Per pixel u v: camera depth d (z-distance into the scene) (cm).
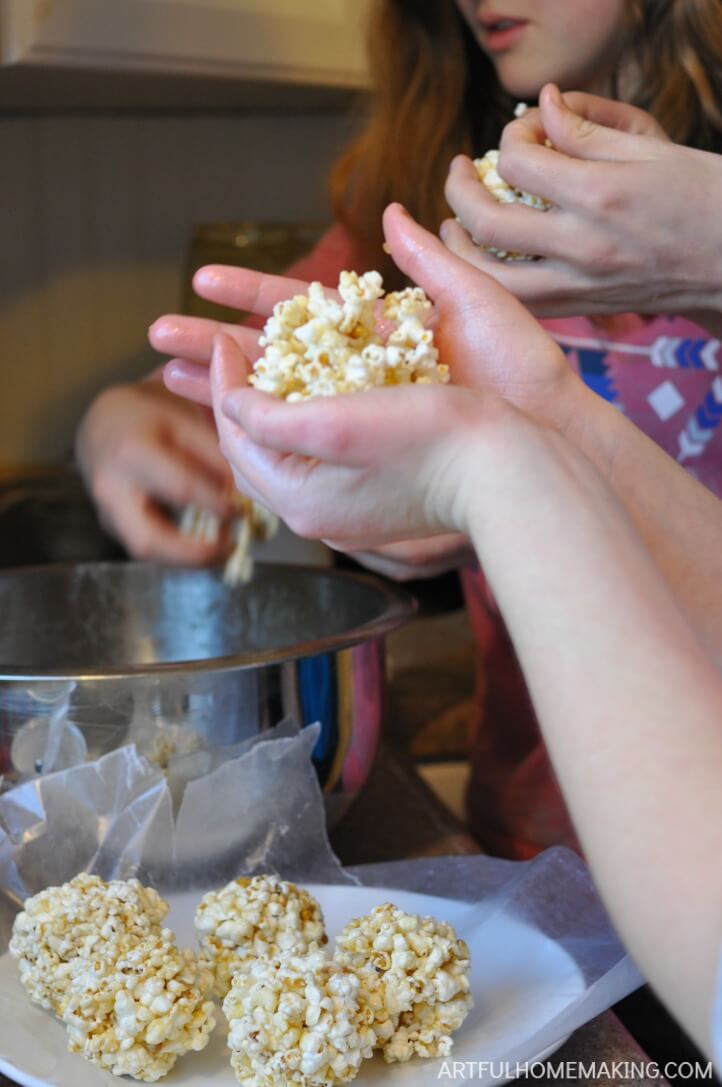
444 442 68
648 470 79
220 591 120
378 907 83
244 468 73
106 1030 77
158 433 124
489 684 143
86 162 234
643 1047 99
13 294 237
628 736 62
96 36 167
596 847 62
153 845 93
